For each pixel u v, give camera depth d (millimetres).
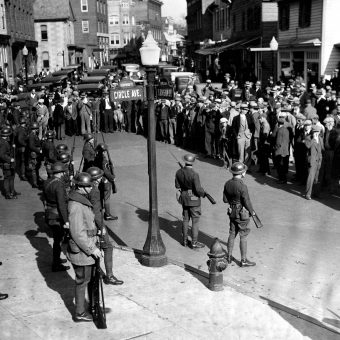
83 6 88125
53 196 9195
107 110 26875
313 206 13773
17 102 28047
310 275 9391
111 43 109000
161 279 9094
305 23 32250
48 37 75438
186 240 11008
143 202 14477
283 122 15789
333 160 14945
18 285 8828
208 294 8453
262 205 13898
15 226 12367
